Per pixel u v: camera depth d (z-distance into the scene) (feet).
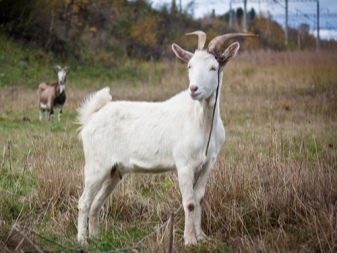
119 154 23.72
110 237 22.93
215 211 23.93
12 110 62.18
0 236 21.20
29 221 24.07
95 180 23.89
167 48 135.13
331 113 51.78
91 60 111.34
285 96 70.08
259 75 95.14
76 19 118.32
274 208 23.93
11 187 28.12
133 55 126.62
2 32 103.40
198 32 23.13
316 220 22.26
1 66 93.86
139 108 23.86
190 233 21.91
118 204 25.86
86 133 24.22
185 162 22.25
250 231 23.02
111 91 84.12
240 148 35.50
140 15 141.18
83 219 23.57
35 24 107.96
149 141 23.07
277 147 34.40
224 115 55.06
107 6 131.13
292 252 20.38
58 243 21.06
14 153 35.42
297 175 25.79
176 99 23.35
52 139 40.60
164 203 25.70
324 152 35.04
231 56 22.47
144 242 21.81
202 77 21.58
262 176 26.58
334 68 93.97
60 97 58.90
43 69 100.01
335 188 24.89
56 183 26.81
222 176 25.99
